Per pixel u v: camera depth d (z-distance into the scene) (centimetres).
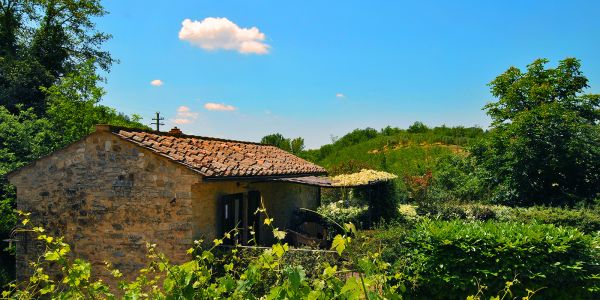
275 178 1262
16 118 1759
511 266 845
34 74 2309
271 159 1498
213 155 1173
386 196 1906
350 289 315
